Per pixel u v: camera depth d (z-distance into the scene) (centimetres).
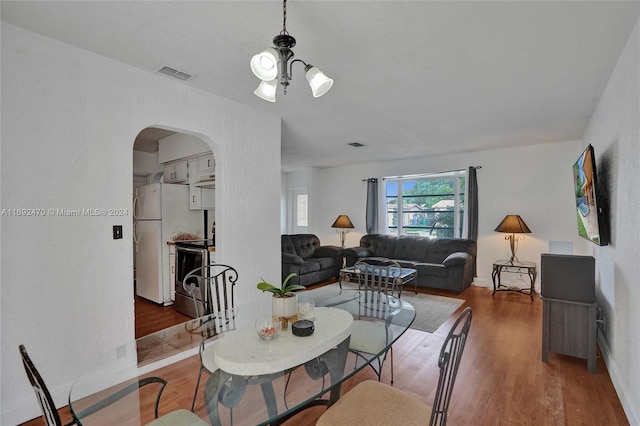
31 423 189
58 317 203
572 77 251
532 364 266
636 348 184
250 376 143
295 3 163
